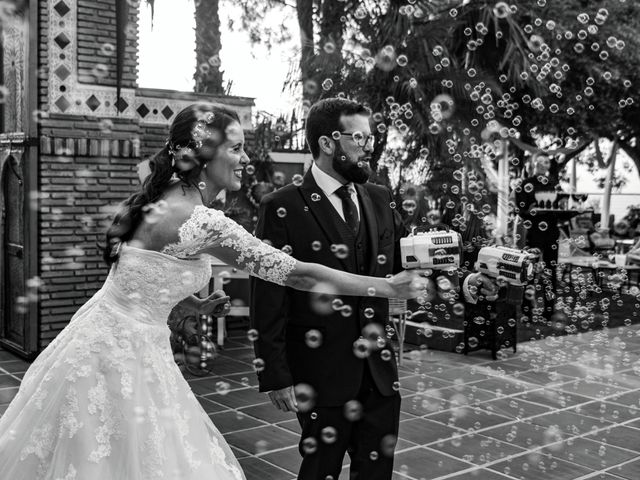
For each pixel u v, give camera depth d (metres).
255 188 7.07
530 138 9.73
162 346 1.94
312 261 2.11
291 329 2.14
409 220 6.56
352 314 2.12
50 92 5.84
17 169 5.99
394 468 3.44
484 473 3.38
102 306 1.90
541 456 3.62
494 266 2.05
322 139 2.11
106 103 6.06
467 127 6.92
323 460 2.10
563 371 5.68
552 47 8.41
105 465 1.79
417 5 7.17
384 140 6.94
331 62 6.96
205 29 7.27
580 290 8.99
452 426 4.14
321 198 2.14
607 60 9.38
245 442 3.85
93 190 6.04
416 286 1.88
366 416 2.15
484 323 6.18
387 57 6.73
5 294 6.39
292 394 2.08
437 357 6.14
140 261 1.85
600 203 18.67
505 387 5.14
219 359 6.00
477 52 7.63
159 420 1.85
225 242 1.83
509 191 7.92
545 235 7.95
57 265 5.96
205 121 1.84
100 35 5.98
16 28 6.02
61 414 1.82
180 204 1.85
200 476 1.86
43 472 1.82
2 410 4.44
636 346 6.76
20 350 6.02
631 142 14.77
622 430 4.10
